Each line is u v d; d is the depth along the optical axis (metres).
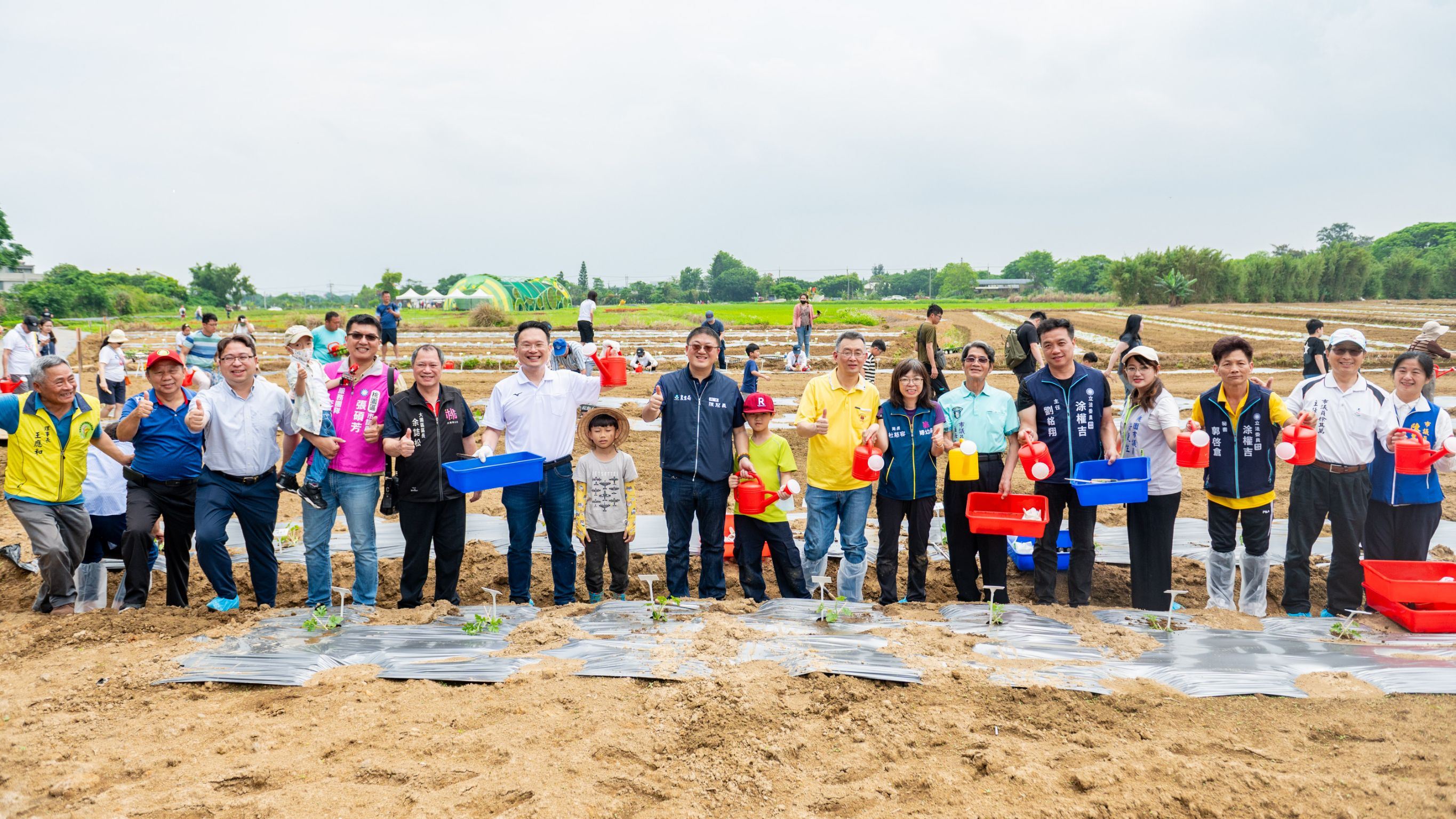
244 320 23.98
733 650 4.27
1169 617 4.86
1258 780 3.07
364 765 3.22
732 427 5.72
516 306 72.94
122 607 5.29
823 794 3.09
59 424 5.11
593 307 13.30
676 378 5.65
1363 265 65.06
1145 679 3.97
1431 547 6.93
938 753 3.39
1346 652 4.30
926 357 9.72
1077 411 5.46
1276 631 4.71
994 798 3.04
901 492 5.62
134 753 3.37
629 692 3.86
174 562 5.56
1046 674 3.98
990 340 31.03
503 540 7.34
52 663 4.31
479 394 17.66
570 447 5.67
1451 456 5.43
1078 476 5.25
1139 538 5.60
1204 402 5.58
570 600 5.78
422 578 5.51
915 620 4.87
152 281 75.88
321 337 12.07
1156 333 31.89
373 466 5.45
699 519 5.71
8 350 13.84
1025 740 3.48
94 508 5.79
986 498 5.49
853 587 5.85
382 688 3.96
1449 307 51.69
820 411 5.66
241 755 3.34
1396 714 3.61
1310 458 5.14
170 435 5.32
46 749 3.40
